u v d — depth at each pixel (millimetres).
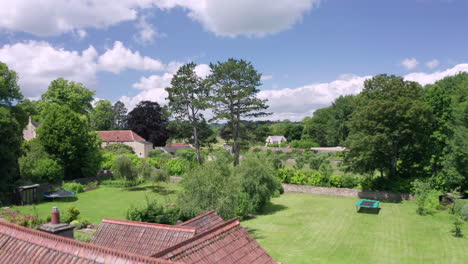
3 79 46219
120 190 49812
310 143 123875
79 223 29469
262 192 37375
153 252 13375
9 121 39219
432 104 43812
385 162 44406
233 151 61656
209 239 12133
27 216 28188
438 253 24391
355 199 44938
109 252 8883
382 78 45344
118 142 84062
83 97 73938
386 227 31531
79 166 54094
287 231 30906
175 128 66875
